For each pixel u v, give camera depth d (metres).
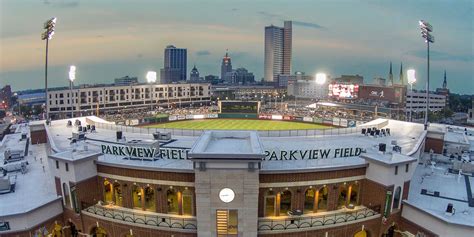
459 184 49.84
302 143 60.44
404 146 59.25
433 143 66.69
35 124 76.81
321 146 57.91
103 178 44.84
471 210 41.28
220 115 141.12
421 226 41.03
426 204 43.00
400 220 43.94
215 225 37.75
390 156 43.94
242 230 37.78
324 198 43.25
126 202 43.94
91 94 198.12
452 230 37.59
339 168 42.34
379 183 42.31
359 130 72.12
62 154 44.81
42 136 75.44
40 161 61.47
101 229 44.44
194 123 126.50
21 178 52.84
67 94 191.00
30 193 46.94
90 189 44.22
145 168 41.72
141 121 123.25
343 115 174.25
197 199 37.19
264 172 40.28
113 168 43.78
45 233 43.19
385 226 42.53
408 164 42.69
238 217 37.44
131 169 42.66
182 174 41.00
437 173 54.44
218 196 37.03
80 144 58.56
